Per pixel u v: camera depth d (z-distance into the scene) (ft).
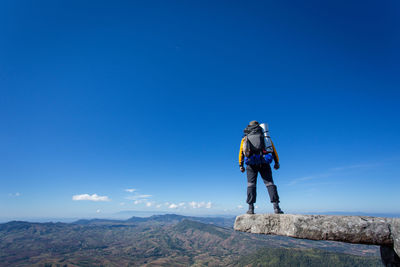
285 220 13.70
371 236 10.72
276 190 17.67
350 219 11.34
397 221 10.01
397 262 10.86
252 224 15.61
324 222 12.00
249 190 18.19
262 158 18.08
